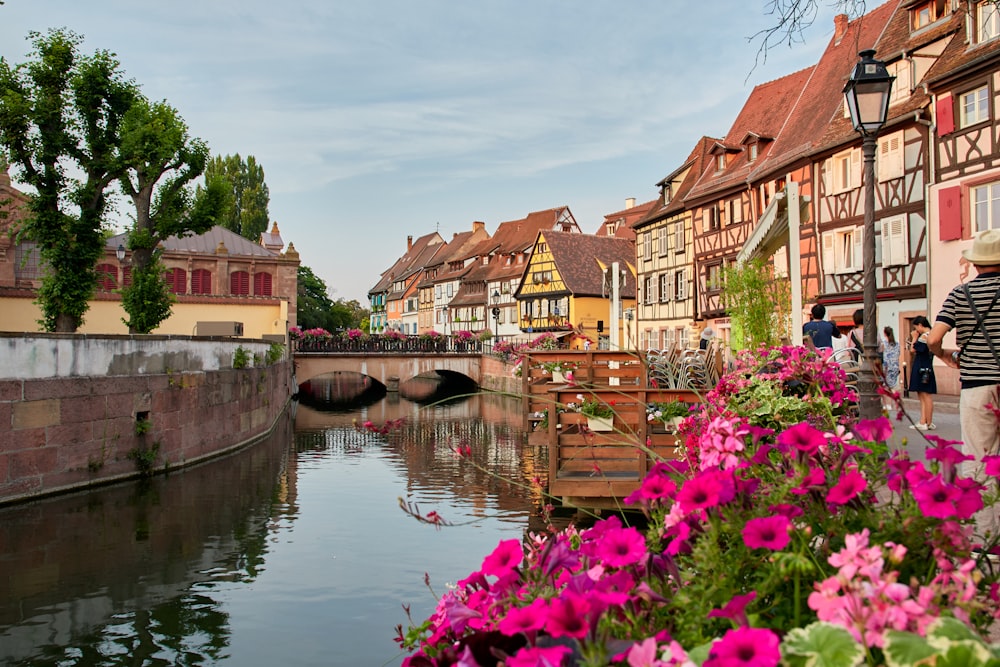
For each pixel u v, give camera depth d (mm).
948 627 1426
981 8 17781
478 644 1888
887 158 20219
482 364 44812
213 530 11266
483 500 13289
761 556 1982
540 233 48656
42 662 6617
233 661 6605
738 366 5094
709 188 29891
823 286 22641
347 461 18297
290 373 37781
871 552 1616
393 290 90062
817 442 2084
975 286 4328
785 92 29562
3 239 32750
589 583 1963
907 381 15453
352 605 8023
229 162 61969
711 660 1458
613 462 8648
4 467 12203
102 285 35531
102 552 10070
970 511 1795
